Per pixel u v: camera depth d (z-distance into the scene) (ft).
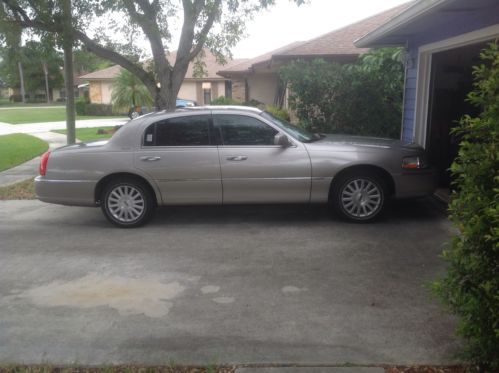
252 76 70.18
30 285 17.06
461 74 31.45
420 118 30.68
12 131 80.07
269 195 23.11
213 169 22.90
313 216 24.88
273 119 23.94
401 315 14.11
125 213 23.70
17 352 12.65
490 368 10.87
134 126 23.50
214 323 13.93
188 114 23.38
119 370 11.72
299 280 16.88
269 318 14.15
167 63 33.99
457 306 10.77
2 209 28.37
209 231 22.90
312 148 22.90
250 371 11.48
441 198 27.37
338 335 13.07
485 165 10.00
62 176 23.48
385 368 11.46
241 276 17.37
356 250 19.74
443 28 26.30
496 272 10.17
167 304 15.26
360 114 37.86
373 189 23.11
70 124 37.27
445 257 10.93
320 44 52.60
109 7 31.24
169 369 11.67
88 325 14.02
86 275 17.85
